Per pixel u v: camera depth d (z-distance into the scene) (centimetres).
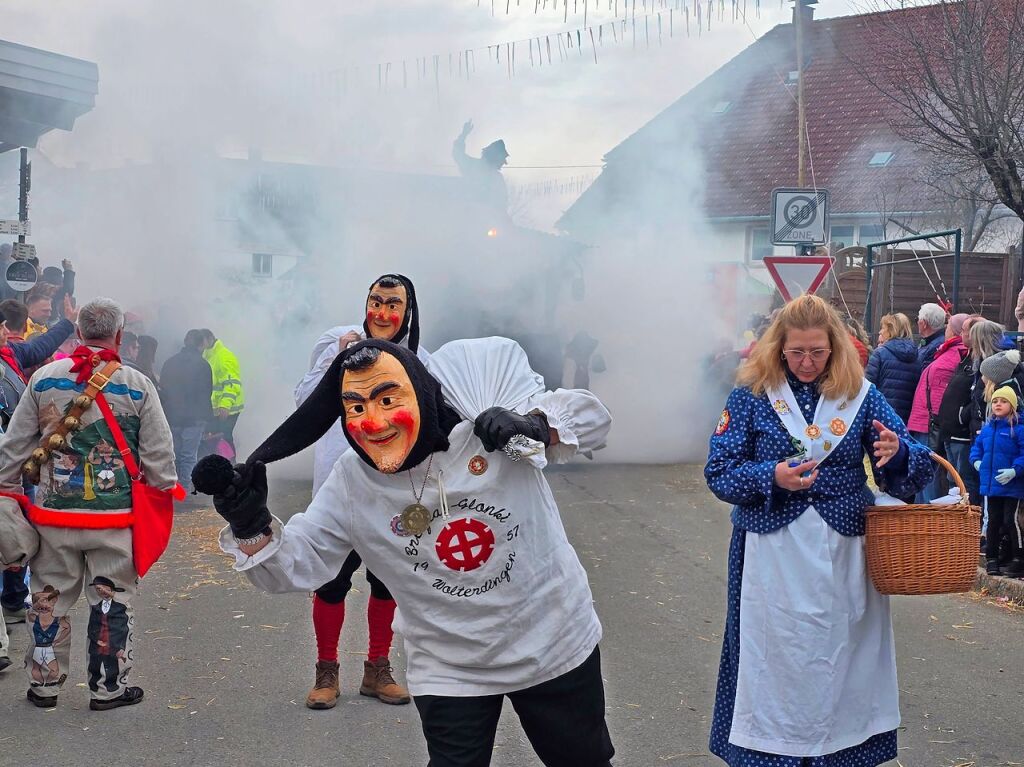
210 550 817
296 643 586
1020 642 612
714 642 596
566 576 303
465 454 290
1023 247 1469
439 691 296
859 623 350
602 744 311
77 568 482
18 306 667
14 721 467
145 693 504
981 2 1112
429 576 293
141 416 479
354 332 475
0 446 474
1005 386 701
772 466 345
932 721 481
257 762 426
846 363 354
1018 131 1109
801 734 343
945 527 335
